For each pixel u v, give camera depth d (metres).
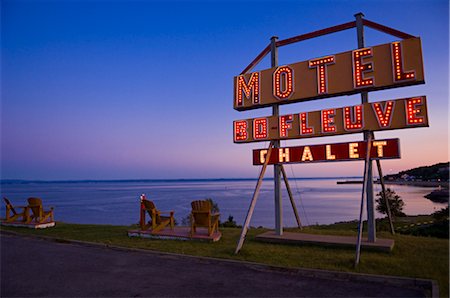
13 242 11.20
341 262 7.52
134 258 8.58
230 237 11.43
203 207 10.89
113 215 56.38
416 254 8.29
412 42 8.94
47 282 6.51
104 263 8.05
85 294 5.79
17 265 7.91
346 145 9.71
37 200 14.88
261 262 7.73
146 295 5.71
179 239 10.88
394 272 6.66
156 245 9.95
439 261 7.55
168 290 5.98
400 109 8.98
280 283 6.34
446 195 86.62
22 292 5.91
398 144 8.94
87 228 14.27
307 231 12.31
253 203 9.65
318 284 6.25
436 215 25.61
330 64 10.14
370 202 9.40
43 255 9.02
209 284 6.30
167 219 12.88
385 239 9.73
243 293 5.77
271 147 11.01
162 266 7.73
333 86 10.00
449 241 9.60
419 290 5.85
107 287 6.18
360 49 9.65
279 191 11.05
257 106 11.61
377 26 9.71
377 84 9.30
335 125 9.88
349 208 69.12
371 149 9.32
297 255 8.34
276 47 11.55
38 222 14.88
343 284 6.23
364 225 21.72
